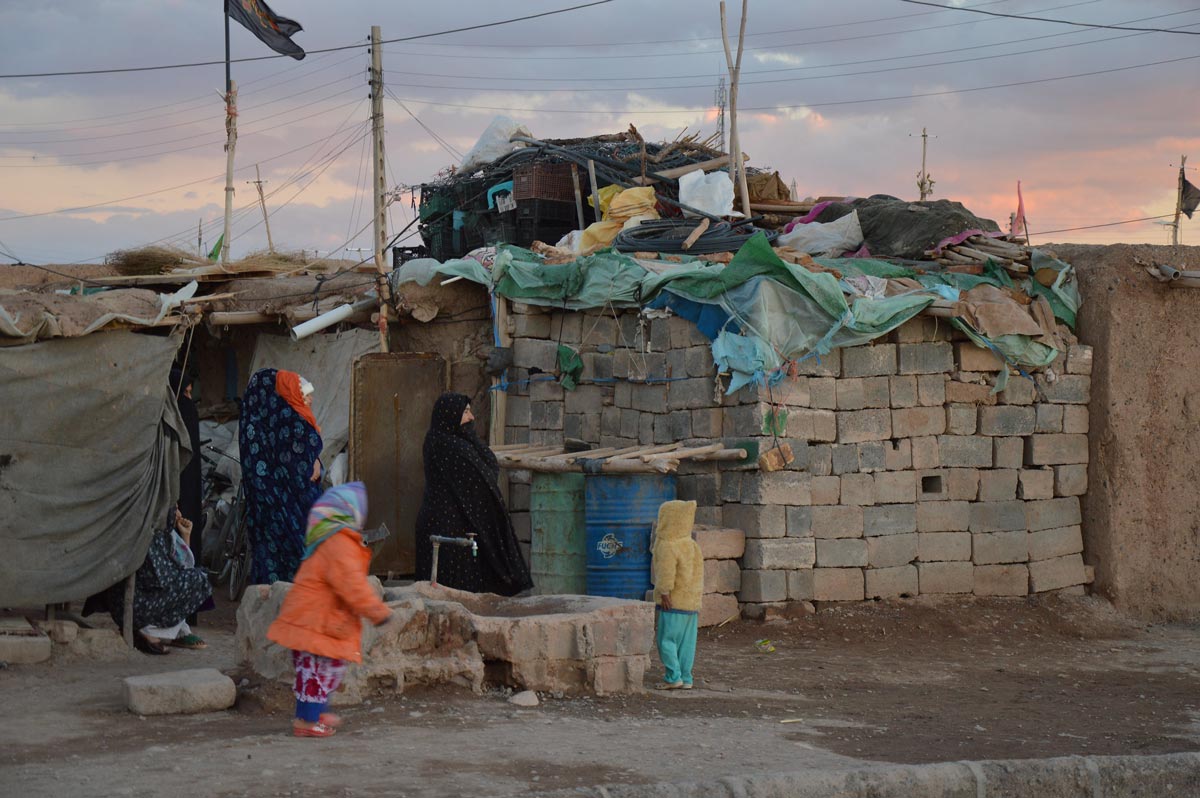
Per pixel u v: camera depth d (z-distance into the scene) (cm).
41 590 912
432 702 761
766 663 1025
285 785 559
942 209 1441
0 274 1456
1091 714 849
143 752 624
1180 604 1350
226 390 1508
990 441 1302
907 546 1250
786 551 1185
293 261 1556
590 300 1298
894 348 1249
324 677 668
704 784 580
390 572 1312
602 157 1641
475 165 1820
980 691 937
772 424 1178
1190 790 677
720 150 1759
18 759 612
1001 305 1285
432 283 1366
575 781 583
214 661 952
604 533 1160
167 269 1465
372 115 1672
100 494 937
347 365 1366
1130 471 1343
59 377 927
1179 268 1359
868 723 781
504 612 892
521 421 1366
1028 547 1312
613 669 837
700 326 1216
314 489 1049
